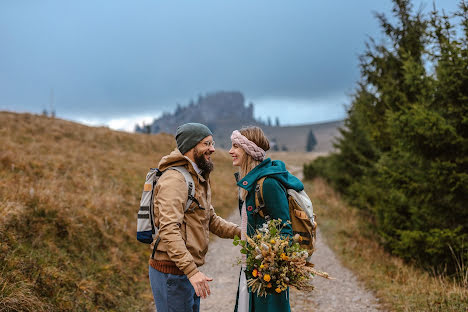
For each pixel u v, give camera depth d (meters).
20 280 3.17
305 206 2.20
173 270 2.14
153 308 4.19
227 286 5.32
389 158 6.79
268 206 2.16
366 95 8.09
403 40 7.33
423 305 3.97
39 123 15.77
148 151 18.88
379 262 6.43
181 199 2.08
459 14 4.91
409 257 6.20
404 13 7.24
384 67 7.60
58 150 11.24
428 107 5.74
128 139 19.48
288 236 2.07
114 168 10.86
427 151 5.78
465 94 5.31
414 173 6.20
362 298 4.63
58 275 3.62
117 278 4.48
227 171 21.38
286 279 2.00
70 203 5.61
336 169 14.32
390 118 6.08
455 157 5.55
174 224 2.01
